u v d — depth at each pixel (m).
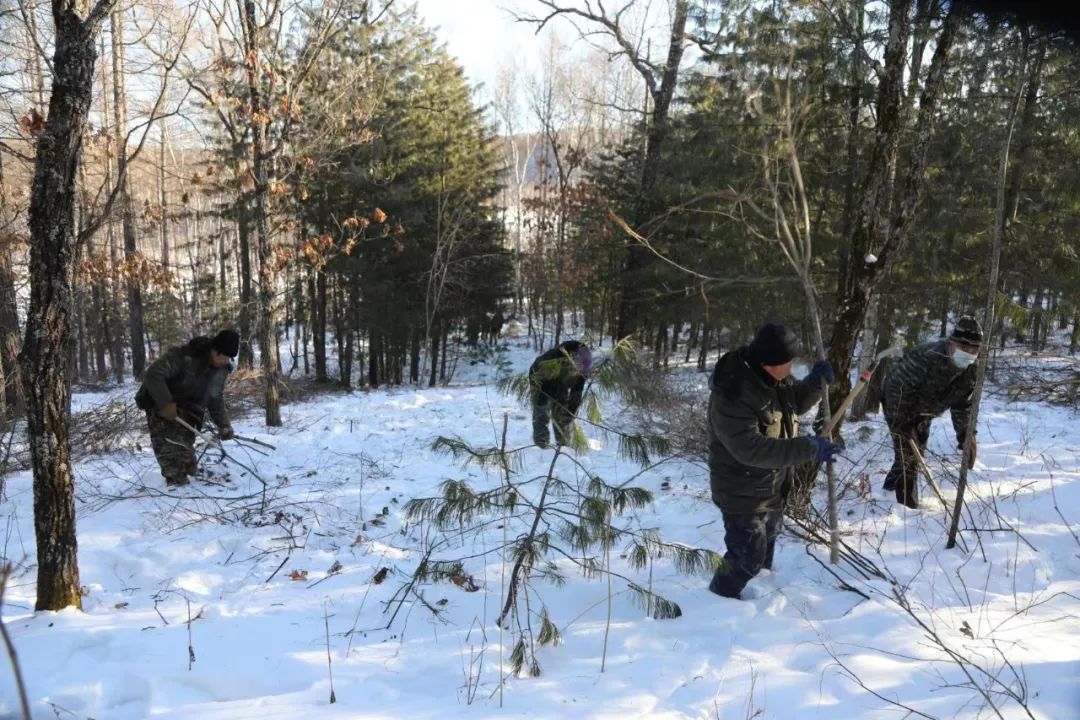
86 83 3.56
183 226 31.05
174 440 6.22
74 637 3.38
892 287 12.20
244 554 4.89
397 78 20.08
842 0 6.61
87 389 19.73
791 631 3.52
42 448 3.70
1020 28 4.00
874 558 4.39
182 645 3.39
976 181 11.91
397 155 21.53
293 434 9.12
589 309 27.86
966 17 4.50
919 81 9.05
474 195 25.09
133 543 5.01
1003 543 4.46
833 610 3.75
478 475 6.74
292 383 17.53
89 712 2.83
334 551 4.91
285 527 5.35
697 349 27.41
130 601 4.14
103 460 7.23
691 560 3.65
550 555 4.64
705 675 3.14
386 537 5.21
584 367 3.69
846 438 7.07
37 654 3.21
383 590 4.16
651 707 2.88
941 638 3.33
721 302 14.62
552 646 3.43
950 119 10.83
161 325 24.62
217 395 6.46
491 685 3.09
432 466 7.18
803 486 4.76
